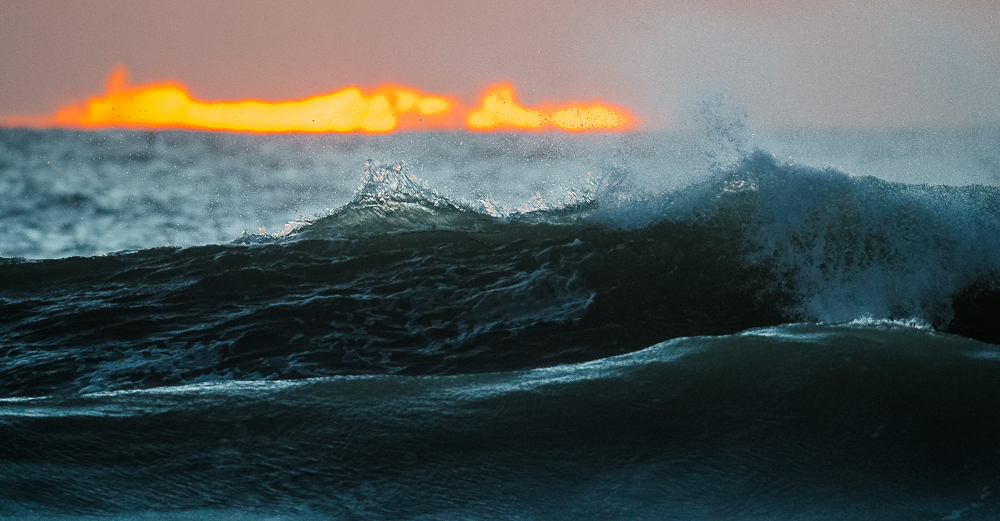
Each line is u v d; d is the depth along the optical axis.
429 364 3.42
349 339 3.67
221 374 3.29
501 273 4.50
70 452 2.03
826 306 4.19
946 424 2.17
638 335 3.79
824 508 1.83
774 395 2.33
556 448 2.11
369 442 2.14
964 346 2.69
